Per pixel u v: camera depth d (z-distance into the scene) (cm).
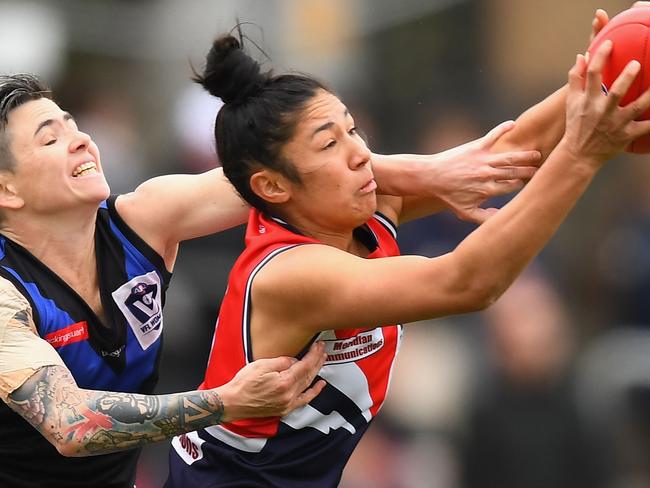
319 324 1061
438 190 1184
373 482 2097
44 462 1202
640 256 2286
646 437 2005
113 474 1253
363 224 1164
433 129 2386
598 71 925
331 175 1077
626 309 2244
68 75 2450
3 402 1165
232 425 1140
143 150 2423
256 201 1125
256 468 1134
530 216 965
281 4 2403
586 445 1994
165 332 2141
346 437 1145
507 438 2009
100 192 1183
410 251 2266
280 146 1079
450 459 2044
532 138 1177
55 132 1177
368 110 2397
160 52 2442
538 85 2472
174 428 1095
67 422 1097
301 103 1076
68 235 1190
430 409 2086
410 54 2444
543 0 2509
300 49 2403
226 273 2178
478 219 1184
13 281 1165
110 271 1212
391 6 2431
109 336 1198
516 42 2511
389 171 1195
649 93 930
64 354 1177
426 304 1014
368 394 1143
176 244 1266
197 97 2397
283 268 1062
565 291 2214
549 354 2048
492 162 1170
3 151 1167
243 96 1101
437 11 2453
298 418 1121
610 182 2370
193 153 2383
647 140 1019
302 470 1138
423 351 2123
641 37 985
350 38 2431
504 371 2048
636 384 2033
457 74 2447
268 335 1090
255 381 1068
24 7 2455
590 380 2042
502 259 977
